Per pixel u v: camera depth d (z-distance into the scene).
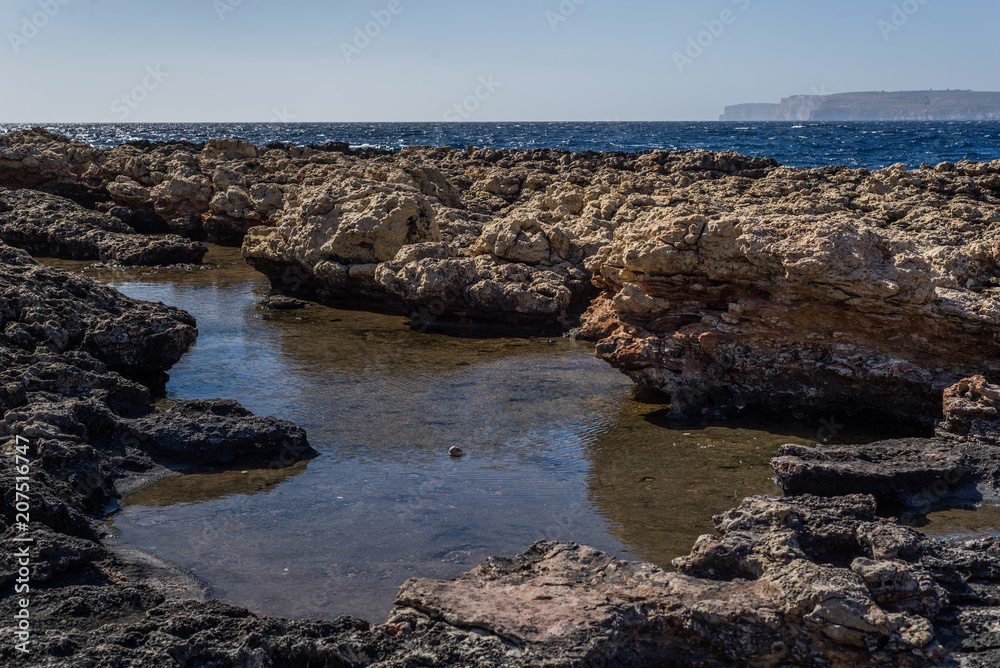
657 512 10.72
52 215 34.16
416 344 19.69
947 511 10.51
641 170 45.50
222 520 10.38
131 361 15.87
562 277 21.70
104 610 7.33
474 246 23.67
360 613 8.15
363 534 10.02
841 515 8.73
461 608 7.22
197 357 18.20
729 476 11.95
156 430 12.57
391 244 23.38
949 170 32.75
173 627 6.77
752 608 7.10
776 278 13.97
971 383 12.59
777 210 23.89
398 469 12.14
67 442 10.95
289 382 16.41
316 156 45.38
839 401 14.30
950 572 7.81
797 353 14.41
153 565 8.97
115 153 47.66
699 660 7.29
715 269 14.69
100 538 9.77
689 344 15.12
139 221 38.94
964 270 15.66
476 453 12.83
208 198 38.31
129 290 26.02
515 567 8.21
